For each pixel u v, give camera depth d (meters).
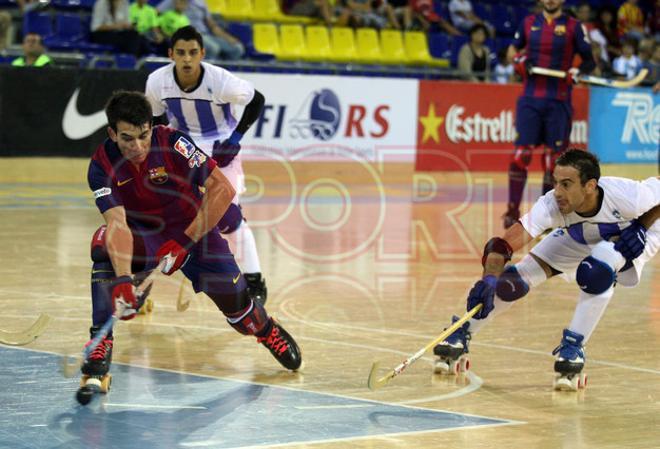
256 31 46.03
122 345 15.76
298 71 43.19
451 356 14.39
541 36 30.47
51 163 37.50
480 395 13.50
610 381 14.44
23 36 41.47
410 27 49.69
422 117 43.62
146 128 12.55
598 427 12.16
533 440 11.55
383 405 12.85
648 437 11.81
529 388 13.93
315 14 48.62
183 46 18.12
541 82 30.64
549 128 30.95
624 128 47.47
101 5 40.59
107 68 38.06
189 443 11.13
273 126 40.50
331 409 12.60
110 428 11.61
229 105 19.19
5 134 36.69
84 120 37.88
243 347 15.87
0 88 36.34
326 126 41.62
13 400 12.64
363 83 42.25
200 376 14.08
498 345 16.52
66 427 11.60
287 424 11.92
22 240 25.84
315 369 14.62
